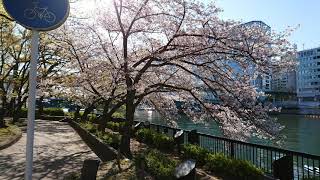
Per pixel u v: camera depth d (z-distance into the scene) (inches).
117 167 346.0
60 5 160.7
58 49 924.0
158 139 551.5
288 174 280.5
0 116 909.2
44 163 438.9
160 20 447.8
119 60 500.7
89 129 741.3
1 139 610.9
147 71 521.3
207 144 460.4
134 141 642.2
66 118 1428.4
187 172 218.4
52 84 897.5
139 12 452.8
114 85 501.0
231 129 420.5
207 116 466.0
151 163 329.7
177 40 443.5
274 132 396.5
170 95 603.8
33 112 150.9
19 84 1101.7
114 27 515.2
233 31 394.9
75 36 630.5
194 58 455.8
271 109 418.0
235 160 337.7
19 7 155.1
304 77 4055.1
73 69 808.9
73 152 541.3
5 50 933.8
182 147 458.9
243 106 406.6
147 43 518.9
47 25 157.9
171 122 642.8
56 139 724.0
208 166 372.8
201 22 421.1
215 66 442.3
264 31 398.9
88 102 852.6
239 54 406.9
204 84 467.5
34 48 154.5
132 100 474.6
